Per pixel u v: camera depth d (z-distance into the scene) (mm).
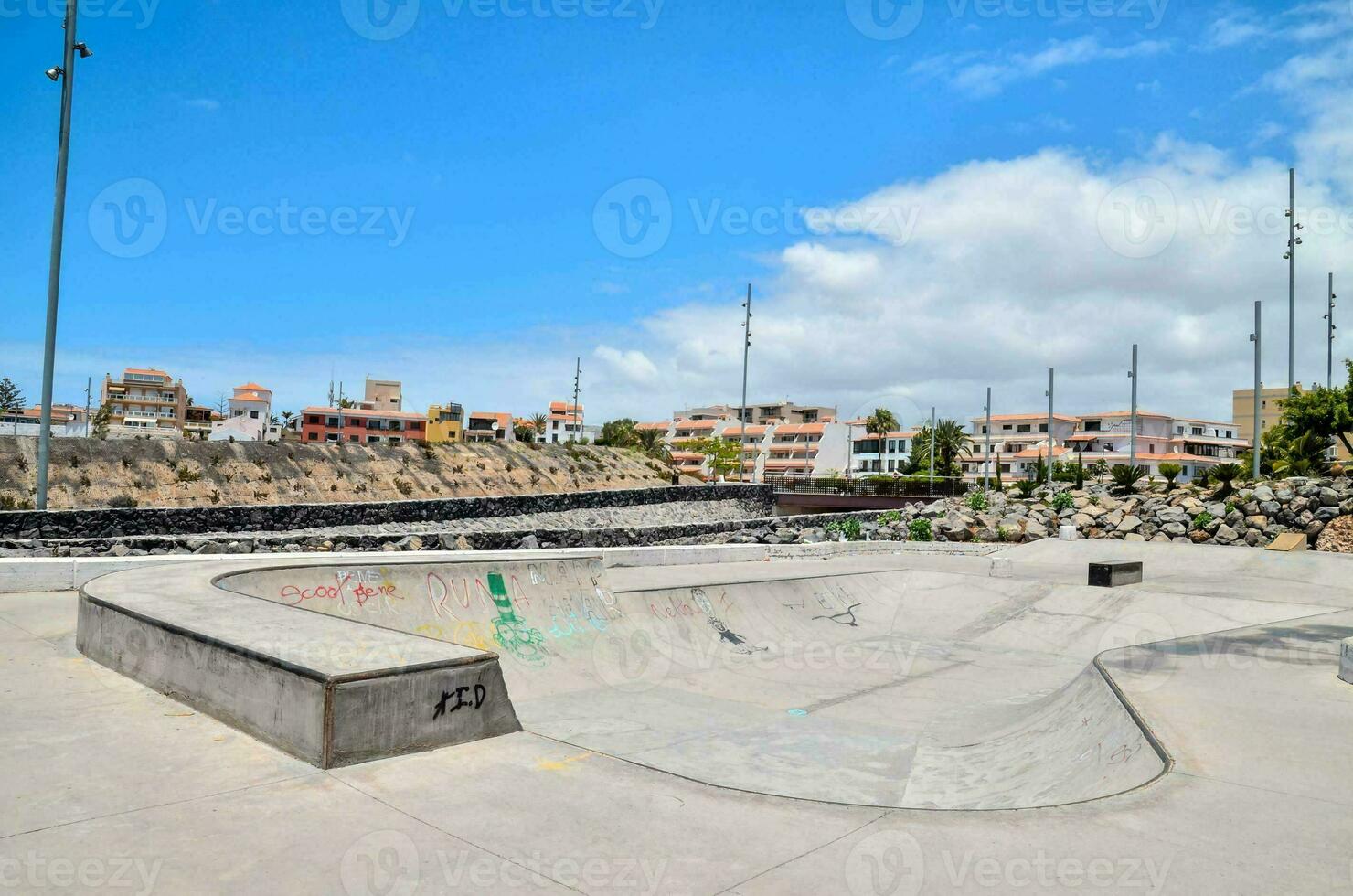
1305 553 19891
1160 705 6492
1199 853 3881
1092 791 5383
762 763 6977
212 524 22172
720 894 3408
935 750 7543
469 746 5242
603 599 12000
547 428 106750
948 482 49188
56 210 16062
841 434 86812
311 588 9703
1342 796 4637
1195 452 76625
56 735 5141
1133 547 22938
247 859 3590
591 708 8875
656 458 81688
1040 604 14969
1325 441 29219
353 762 4797
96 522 19344
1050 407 42875
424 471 42406
